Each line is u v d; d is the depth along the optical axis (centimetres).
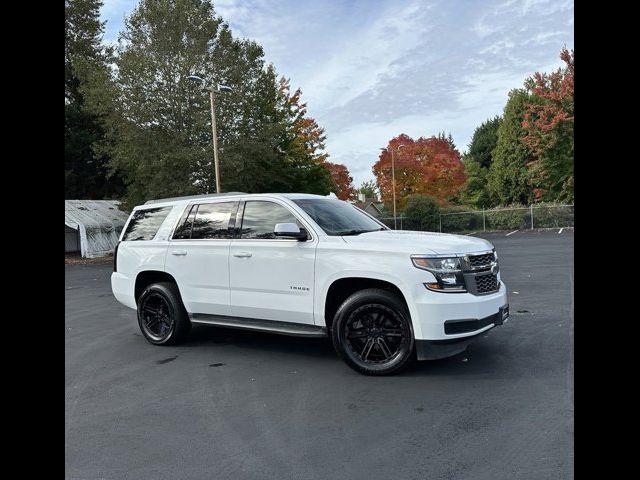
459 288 493
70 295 1327
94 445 378
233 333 758
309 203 615
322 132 3869
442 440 362
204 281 641
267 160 3067
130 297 724
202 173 2855
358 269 519
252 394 481
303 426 399
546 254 1847
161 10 2758
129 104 2752
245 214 628
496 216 3994
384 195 4591
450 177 4497
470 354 574
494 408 416
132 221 744
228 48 2942
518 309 822
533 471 313
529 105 3997
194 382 527
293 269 564
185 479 324
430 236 554
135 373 567
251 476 324
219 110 2784
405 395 457
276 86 3612
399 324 506
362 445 361
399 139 4488
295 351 637
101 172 4109
